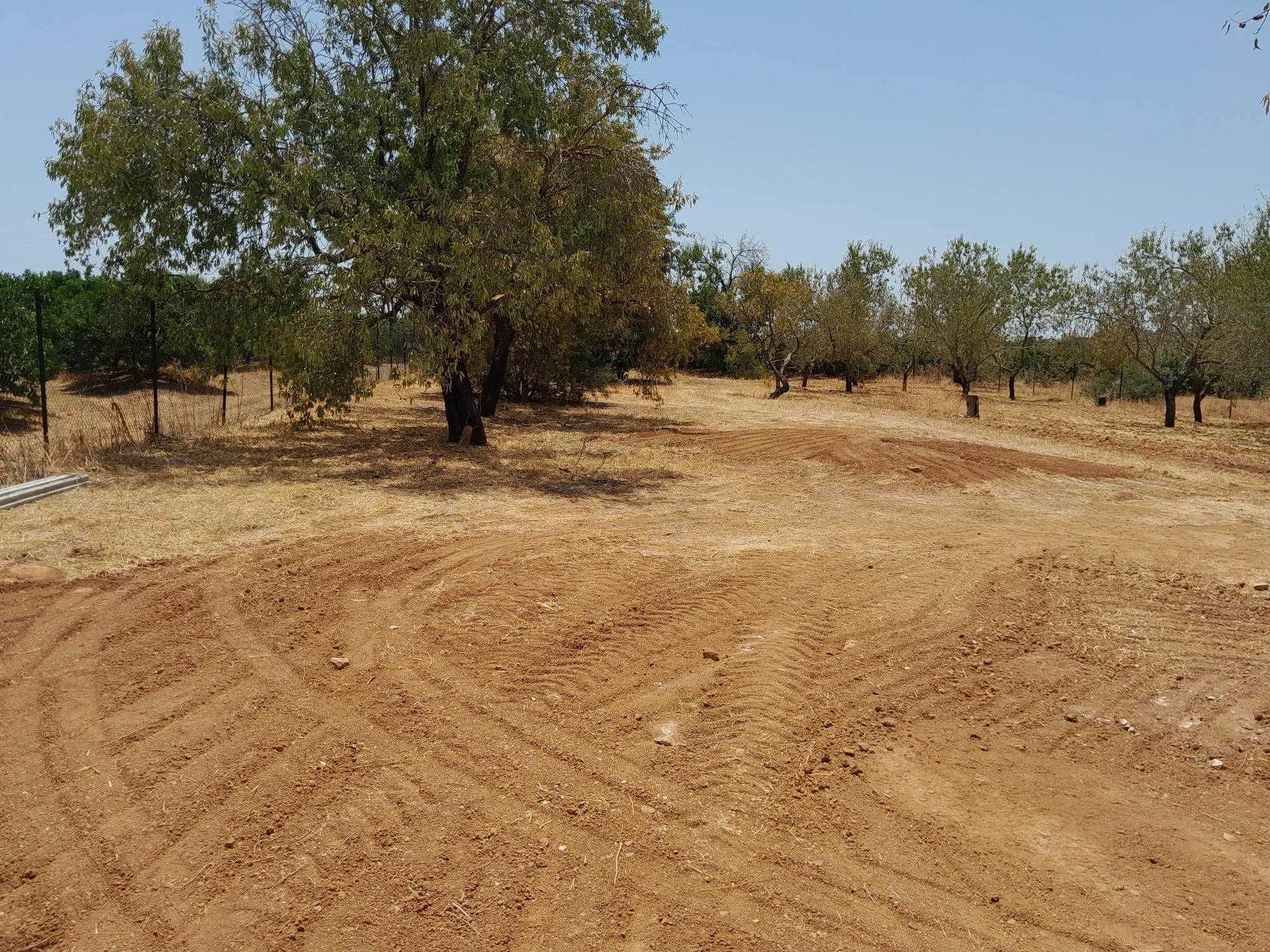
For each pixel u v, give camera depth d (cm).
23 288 2269
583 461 1458
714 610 681
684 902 344
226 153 1312
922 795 436
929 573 814
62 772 418
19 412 2088
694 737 479
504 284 1347
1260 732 521
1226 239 2516
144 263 1316
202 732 460
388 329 1392
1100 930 340
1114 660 625
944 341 3123
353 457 1367
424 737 467
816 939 327
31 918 323
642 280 2158
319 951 310
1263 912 354
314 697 507
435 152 1402
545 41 1473
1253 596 784
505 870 358
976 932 336
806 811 414
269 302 1391
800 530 995
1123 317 2709
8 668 527
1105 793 448
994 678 587
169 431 1563
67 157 1327
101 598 646
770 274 3303
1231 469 1723
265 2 1348
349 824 385
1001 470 1477
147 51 1306
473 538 873
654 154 2034
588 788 424
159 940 314
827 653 611
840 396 3469
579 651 593
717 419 2250
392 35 1376
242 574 713
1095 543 984
